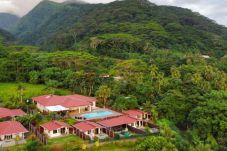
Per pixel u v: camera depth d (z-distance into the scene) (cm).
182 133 8556
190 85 10300
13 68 12938
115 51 18000
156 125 8269
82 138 7212
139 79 10981
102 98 10150
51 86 11662
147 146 6500
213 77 12012
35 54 16212
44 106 8988
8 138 7025
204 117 8519
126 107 9325
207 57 18012
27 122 7919
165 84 10650
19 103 9531
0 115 8156
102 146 6800
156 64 14312
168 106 9112
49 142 6831
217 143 8162
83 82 11288
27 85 12162
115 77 12312
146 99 9844
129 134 7569
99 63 14750
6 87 11756
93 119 8381
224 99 9575
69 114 8844
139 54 17562
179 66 13925
